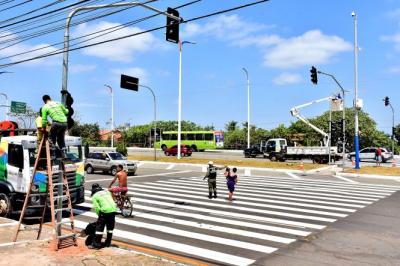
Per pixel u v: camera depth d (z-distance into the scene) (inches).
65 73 417.1
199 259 336.2
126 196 524.4
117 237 411.5
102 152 1197.7
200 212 556.4
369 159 1892.2
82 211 570.9
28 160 489.1
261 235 421.7
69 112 396.5
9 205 496.1
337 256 346.6
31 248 351.3
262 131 3176.7
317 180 1055.0
